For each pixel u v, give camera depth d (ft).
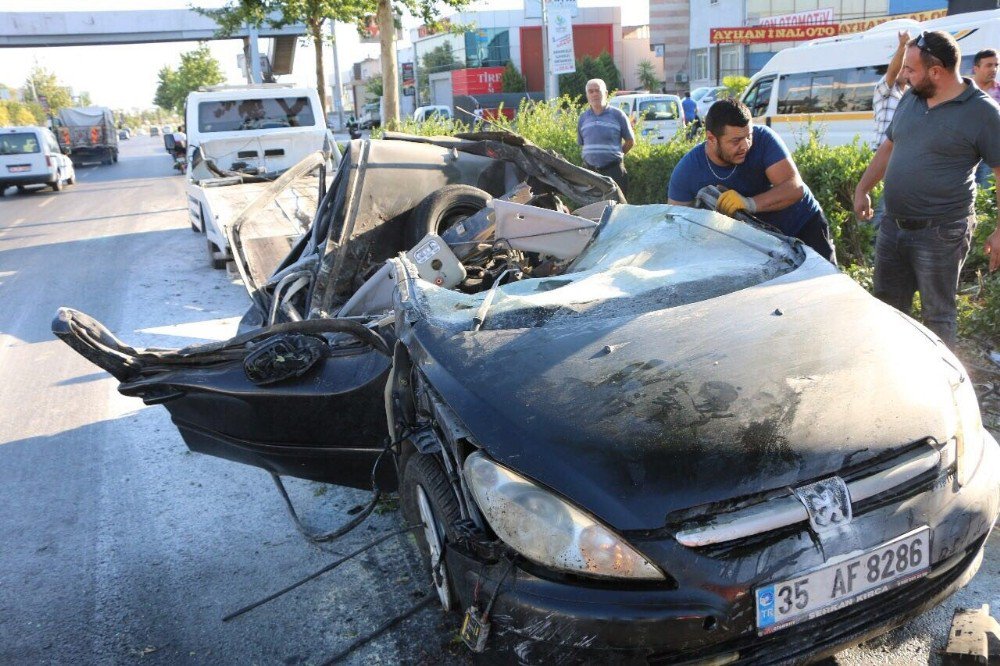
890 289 14.34
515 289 10.51
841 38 42.98
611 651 6.81
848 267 20.21
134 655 10.11
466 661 9.34
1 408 19.29
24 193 81.46
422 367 9.21
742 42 103.04
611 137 29.37
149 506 14.07
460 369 8.78
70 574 12.09
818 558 6.91
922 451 7.48
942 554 7.48
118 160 139.74
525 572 7.31
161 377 12.66
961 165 12.64
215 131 41.75
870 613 7.32
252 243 22.57
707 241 11.44
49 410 18.94
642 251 11.56
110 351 12.41
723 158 12.95
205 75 208.85
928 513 7.38
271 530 12.95
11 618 11.07
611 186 17.12
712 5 124.77
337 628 10.28
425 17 54.49
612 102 75.36
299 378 11.51
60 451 16.65
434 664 9.39
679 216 12.18
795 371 8.02
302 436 11.75
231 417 12.30
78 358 22.66
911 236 13.33
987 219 18.53
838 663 8.80
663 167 29.25
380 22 52.13
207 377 12.26
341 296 15.10
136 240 43.65
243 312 26.23
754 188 13.33
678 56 158.10
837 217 20.89
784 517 6.87
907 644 9.04
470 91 162.91
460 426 8.27
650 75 164.55
